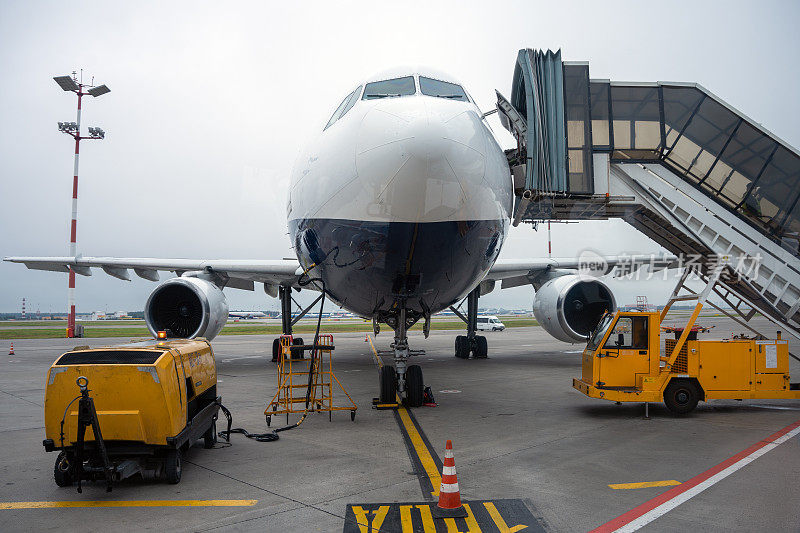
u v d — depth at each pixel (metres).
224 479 6.03
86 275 18.58
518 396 11.58
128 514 5.04
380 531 4.52
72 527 4.75
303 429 8.53
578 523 4.65
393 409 10.11
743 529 4.51
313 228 8.35
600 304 14.43
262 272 15.06
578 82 11.62
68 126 33.94
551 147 10.98
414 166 6.93
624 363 9.65
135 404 5.70
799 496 5.32
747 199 11.70
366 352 23.12
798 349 22.38
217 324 13.81
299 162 9.59
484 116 8.73
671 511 4.91
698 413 9.80
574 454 6.91
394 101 7.84
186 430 6.20
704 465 6.41
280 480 5.96
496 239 8.38
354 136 7.69
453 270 8.23
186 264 15.95
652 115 12.09
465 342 19.69
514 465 6.41
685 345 9.76
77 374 5.73
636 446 7.33
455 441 7.64
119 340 33.91
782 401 11.19
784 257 11.29
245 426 8.78
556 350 23.62
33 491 5.77
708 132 11.98
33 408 10.91
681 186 11.94
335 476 6.06
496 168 8.02
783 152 11.66
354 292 9.09
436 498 5.30
